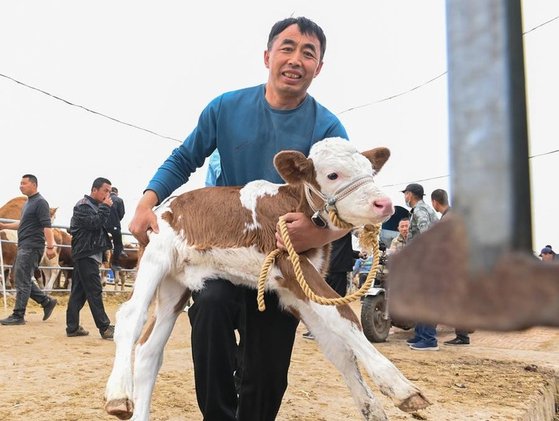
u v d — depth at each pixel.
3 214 13.51
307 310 2.48
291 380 4.29
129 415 2.10
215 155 4.04
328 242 2.47
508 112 0.42
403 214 7.84
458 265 0.42
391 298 0.46
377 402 2.52
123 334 2.33
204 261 2.48
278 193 2.54
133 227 2.70
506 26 0.42
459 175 0.44
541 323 0.38
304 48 2.69
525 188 0.41
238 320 2.79
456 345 7.18
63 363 4.75
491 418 3.51
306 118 2.82
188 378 4.16
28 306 10.30
